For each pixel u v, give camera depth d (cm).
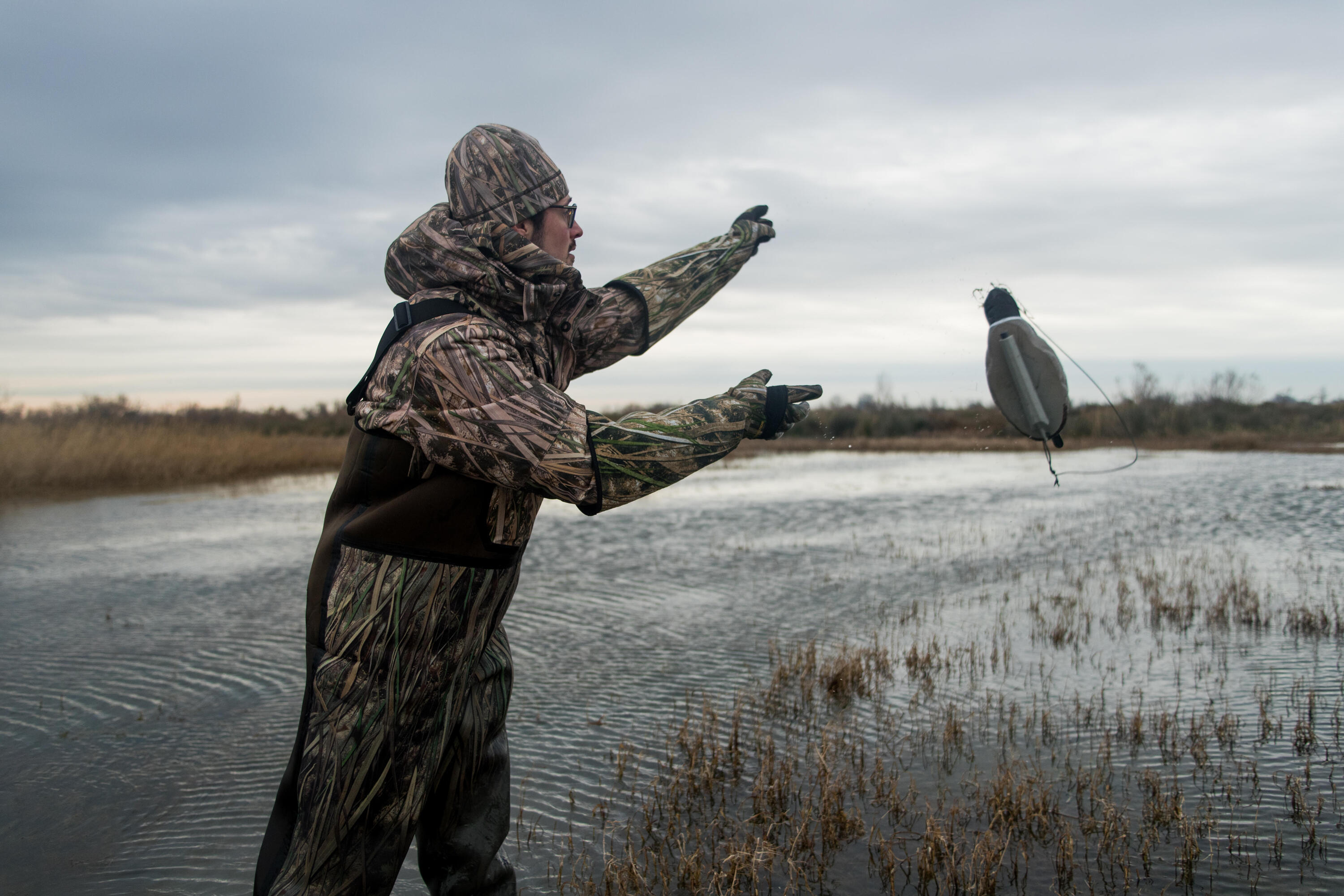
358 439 188
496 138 189
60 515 1600
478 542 185
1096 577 999
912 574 1035
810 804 436
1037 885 367
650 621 816
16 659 687
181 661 680
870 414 4616
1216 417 4862
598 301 202
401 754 185
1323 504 1650
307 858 185
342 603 184
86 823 416
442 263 182
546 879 373
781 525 1478
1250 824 415
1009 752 503
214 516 1570
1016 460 3197
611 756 500
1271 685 611
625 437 176
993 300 241
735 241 237
